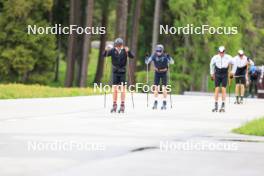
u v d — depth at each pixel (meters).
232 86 175.50
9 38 180.12
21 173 29.41
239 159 34.22
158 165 31.88
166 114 63.75
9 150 36.50
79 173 29.50
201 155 35.44
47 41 181.62
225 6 180.25
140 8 172.62
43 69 182.38
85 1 185.50
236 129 48.38
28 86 105.12
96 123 53.16
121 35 163.12
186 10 173.12
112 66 63.91
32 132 45.88
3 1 180.75
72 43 167.25
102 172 29.81
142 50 186.75
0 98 84.50
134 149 37.59
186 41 176.12
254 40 186.38
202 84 177.75
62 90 100.31
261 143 41.41
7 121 53.91
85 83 162.62
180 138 43.56
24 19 180.50
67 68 166.62
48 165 31.62
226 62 69.12
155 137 43.94
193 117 61.03
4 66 178.88
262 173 30.08
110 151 36.66
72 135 44.25
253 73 113.88
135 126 51.28
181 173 29.81
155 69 70.00
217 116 62.97
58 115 60.31
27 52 178.88
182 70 176.75
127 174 29.39
